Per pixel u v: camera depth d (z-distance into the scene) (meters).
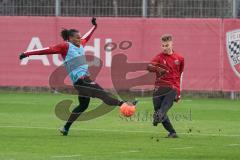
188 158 31.11
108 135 39.97
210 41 65.81
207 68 66.00
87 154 32.12
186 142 37.00
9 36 69.81
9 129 42.47
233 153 32.78
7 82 69.94
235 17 65.81
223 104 61.28
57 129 42.69
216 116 52.03
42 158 30.67
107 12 67.88
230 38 65.31
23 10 69.62
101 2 68.00
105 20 67.44
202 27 65.88
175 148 34.53
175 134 39.09
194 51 66.12
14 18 69.62
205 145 35.81
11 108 56.19
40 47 69.25
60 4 68.88
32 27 69.31
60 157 31.02
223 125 46.09
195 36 66.00
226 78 65.69
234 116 52.12
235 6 65.81
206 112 54.72
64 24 68.62
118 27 67.31
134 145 35.59
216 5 66.19
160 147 34.88
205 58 66.00
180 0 66.81
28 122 46.59
